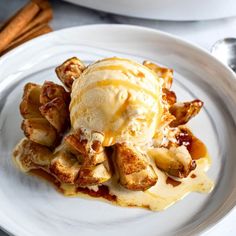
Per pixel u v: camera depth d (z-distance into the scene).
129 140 0.46
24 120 0.47
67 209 0.45
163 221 0.45
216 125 0.51
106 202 0.46
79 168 0.46
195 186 0.47
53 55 0.54
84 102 0.46
